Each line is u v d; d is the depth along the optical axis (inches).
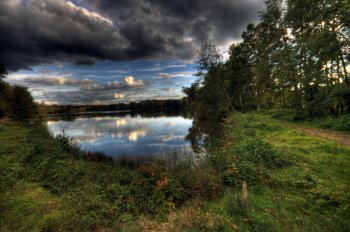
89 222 171.5
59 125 1510.8
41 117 2284.7
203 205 191.3
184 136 813.9
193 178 227.9
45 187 265.9
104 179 267.3
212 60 1302.9
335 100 568.7
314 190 191.2
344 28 492.1
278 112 986.7
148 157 489.7
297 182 211.2
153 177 234.7
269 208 168.6
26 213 197.3
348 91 537.6
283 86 968.9
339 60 616.7
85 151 559.5
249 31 1258.0
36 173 302.4
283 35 892.0
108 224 173.5
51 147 446.9
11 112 1653.5
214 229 148.5
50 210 202.5
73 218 177.0
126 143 717.9
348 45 505.4
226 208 176.4
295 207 168.1
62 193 242.7
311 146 351.9
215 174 242.8
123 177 260.8
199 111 1499.8
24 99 1761.8
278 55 863.7
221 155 291.1
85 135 947.3
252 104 1502.2
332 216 151.7
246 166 245.4
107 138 846.5
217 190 210.8
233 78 1327.5
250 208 170.7
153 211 187.9
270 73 1019.3
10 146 450.0
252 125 639.8
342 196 172.4
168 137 808.9
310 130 511.5
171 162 388.2
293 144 381.1
